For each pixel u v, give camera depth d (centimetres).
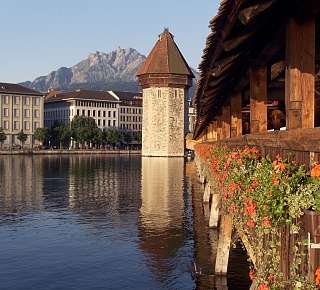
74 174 6712
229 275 1655
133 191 4553
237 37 650
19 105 14912
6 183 5394
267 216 526
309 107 574
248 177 704
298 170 487
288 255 463
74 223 2848
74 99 16500
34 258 2027
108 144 16188
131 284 1661
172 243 2250
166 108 11269
